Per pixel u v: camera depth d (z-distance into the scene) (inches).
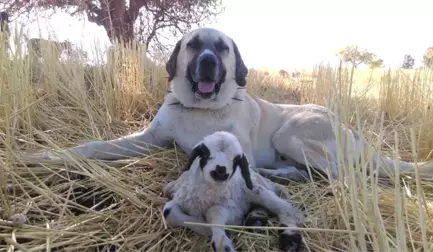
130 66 58.9
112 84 58.3
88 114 47.1
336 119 24.7
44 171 35.7
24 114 41.5
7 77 40.7
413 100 65.6
